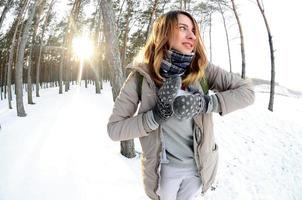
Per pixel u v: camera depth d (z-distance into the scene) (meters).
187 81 1.70
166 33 1.65
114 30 7.35
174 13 1.68
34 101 25.12
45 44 44.41
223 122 16.58
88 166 6.52
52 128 11.19
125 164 6.91
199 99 1.54
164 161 1.77
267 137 14.42
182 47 1.63
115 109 1.76
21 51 16.27
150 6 25.95
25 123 12.64
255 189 7.94
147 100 1.70
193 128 1.77
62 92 34.34
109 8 7.27
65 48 40.97
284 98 28.95
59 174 5.95
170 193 1.86
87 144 8.60
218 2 25.67
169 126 1.75
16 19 25.84
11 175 5.83
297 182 9.22
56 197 4.89
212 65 1.83
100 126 11.93
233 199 6.96
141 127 1.62
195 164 1.82
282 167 10.42
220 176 8.34
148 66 1.73
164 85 1.54
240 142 13.09
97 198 4.95
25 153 7.51
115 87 7.33
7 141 8.95
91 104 20.61
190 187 1.88
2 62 42.59
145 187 1.89
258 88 39.00
